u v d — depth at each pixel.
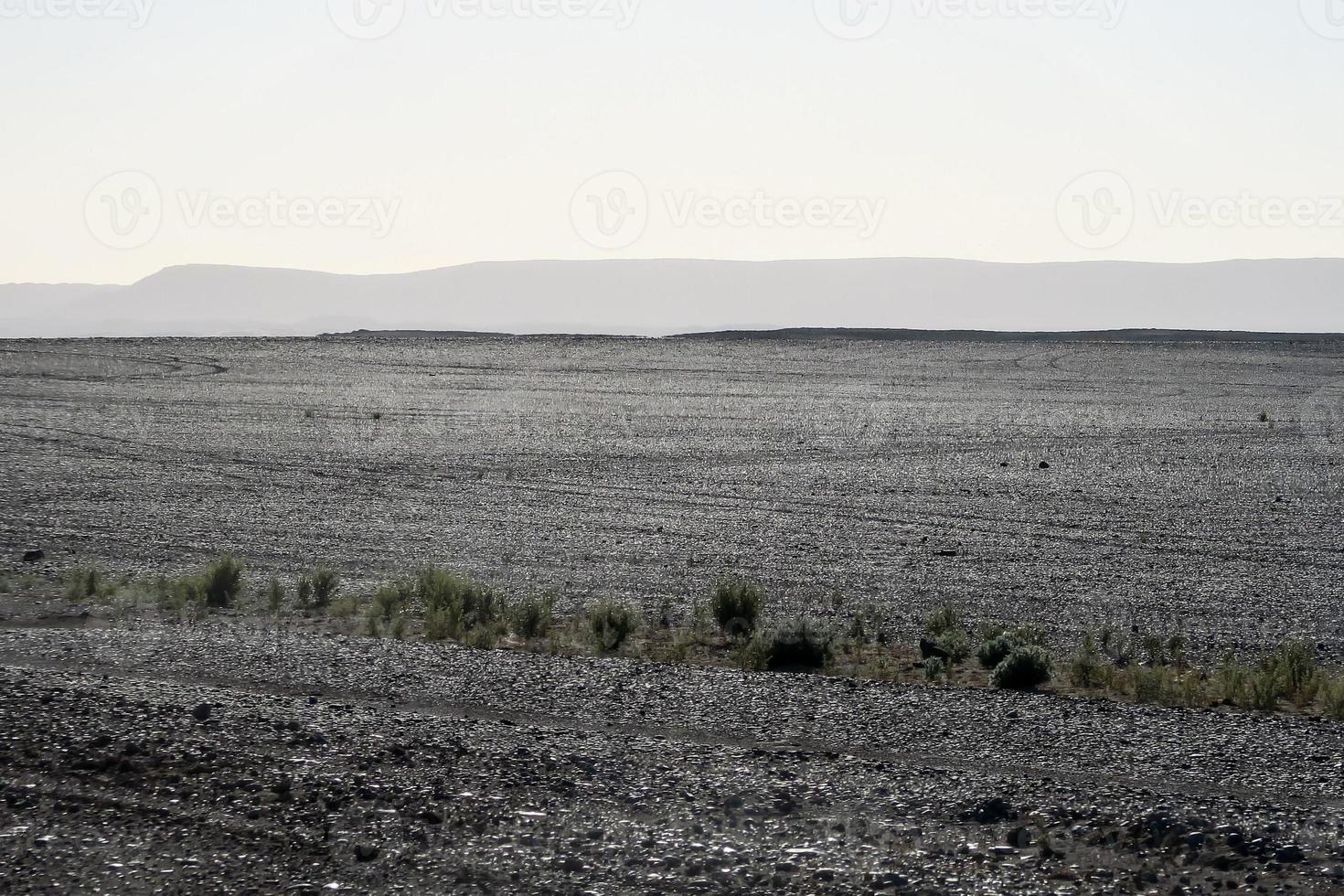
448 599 18.50
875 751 10.16
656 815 8.41
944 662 15.23
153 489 33.12
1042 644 16.59
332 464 38.97
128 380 70.56
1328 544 25.91
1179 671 15.16
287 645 14.12
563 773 9.21
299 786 8.81
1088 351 102.81
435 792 8.75
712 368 87.31
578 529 27.53
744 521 28.80
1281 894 7.17
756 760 9.69
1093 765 9.74
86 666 12.75
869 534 27.05
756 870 7.46
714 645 16.47
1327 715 12.31
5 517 27.89
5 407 55.38
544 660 13.66
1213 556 24.44
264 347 98.19
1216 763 9.80
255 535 26.36
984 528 27.88
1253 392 71.31
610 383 75.06
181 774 9.03
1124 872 7.48
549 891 7.20
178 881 7.34
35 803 8.51
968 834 8.12
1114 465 40.06
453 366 86.06
